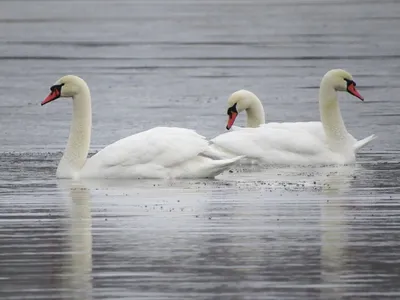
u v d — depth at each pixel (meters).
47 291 13.32
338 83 24.16
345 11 62.94
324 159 23.48
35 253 15.05
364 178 21.30
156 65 42.84
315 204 18.36
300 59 43.62
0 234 16.20
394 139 26.83
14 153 24.72
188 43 49.91
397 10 62.94
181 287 13.44
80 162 21.39
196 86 37.25
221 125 29.33
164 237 15.92
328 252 15.03
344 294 13.14
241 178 21.33
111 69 41.72
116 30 55.53
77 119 21.53
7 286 13.52
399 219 17.11
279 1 70.69
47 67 42.09
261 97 34.34
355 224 16.75
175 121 30.05
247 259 14.68
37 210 17.97
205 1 72.31
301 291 13.26
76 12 65.56
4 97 34.62
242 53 45.97
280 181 20.92
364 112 30.89
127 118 30.69
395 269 14.16
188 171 20.95
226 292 13.23
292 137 23.53
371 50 45.84
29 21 60.19
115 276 13.93
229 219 17.12
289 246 15.36
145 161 20.97
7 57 45.12
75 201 18.72
